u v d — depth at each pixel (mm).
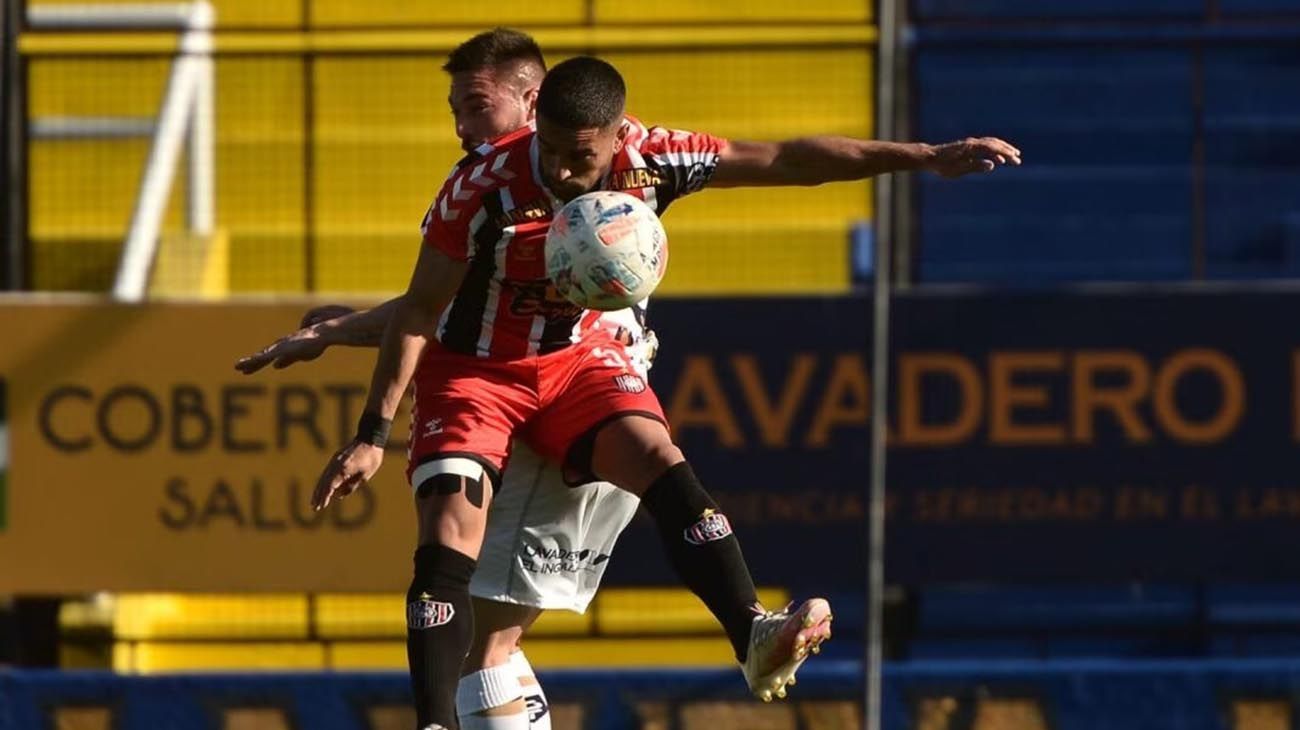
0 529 29375
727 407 29469
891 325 29562
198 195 33875
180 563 29484
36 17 34375
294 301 29500
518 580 17984
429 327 16328
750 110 35344
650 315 29500
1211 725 30344
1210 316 29594
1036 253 39656
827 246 34750
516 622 18391
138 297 30656
